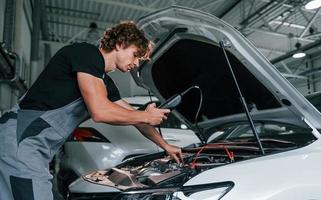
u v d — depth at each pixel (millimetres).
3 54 3891
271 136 2256
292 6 7422
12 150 1402
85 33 9234
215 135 2738
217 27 1578
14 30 5523
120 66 1621
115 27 1591
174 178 1612
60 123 1487
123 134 3480
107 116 1424
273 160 1522
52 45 8773
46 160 1495
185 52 2008
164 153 2385
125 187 1675
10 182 1396
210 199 1366
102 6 7633
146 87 2414
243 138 2477
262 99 1939
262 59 1594
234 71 1880
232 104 2227
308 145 1644
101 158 3330
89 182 1919
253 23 8195
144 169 1987
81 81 1431
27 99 1506
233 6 7566
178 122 3857
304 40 9203
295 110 1746
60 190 3271
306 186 1467
